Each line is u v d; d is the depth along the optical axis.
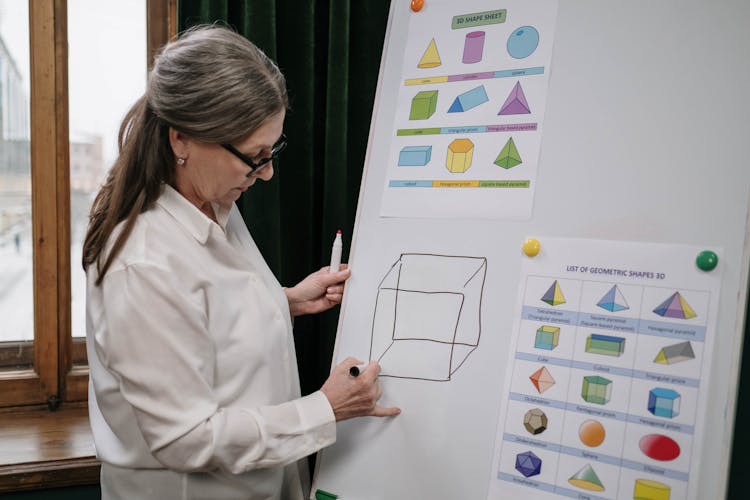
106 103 1.61
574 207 0.96
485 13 1.11
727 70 0.88
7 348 1.56
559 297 0.95
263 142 0.93
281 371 1.07
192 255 0.95
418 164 1.12
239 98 0.87
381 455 1.05
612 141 0.95
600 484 0.87
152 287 0.87
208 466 0.89
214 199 1.00
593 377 0.90
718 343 0.83
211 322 0.95
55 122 1.52
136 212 0.92
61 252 1.56
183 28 1.41
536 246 0.97
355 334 1.13
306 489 1.23
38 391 1.57
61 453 1.35
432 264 1.07
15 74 1.51
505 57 1.07
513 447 0.94
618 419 0.88
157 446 0.88
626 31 0.97
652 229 0.90
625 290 0.90
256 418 0.93
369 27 1.64
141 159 0.95
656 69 0.93
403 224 1.12
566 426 0.91
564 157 0.99
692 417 0.83
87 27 1.56
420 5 1.18
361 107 1.65
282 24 1.54
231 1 1.48
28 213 1.55
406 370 1.06
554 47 1.03
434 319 1.05
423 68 1.16
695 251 0.86
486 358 0.99
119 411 0.98
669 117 0.91
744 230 0.84
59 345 1.58
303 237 1.59
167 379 0.87
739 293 0.83
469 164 1.07
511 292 0.99
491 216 1.03
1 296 1.54
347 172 1.66
